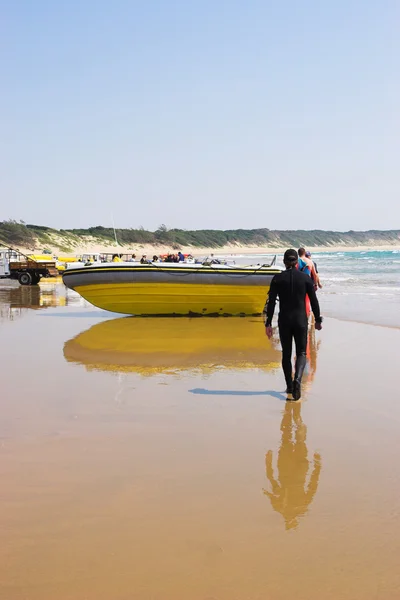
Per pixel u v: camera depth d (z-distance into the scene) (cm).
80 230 14088
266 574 302
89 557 319
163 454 478
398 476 430
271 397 660
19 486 414
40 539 339
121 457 471
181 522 359
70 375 777
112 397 661
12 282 3375
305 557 318
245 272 1426
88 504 385
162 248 15112
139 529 350
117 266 1421
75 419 575
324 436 524
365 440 512
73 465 454
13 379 753
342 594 285
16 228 11681
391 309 1552
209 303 1448
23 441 510
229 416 586
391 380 737
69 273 1461
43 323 1349
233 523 358
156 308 1456
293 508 378
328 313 1472
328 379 745
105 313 1577
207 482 421
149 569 307
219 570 306
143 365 843
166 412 600
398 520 361
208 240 18250
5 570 307
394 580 296
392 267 4475
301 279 677
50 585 293
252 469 446
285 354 680
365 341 1041
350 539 338
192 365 842
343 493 401
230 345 1022
